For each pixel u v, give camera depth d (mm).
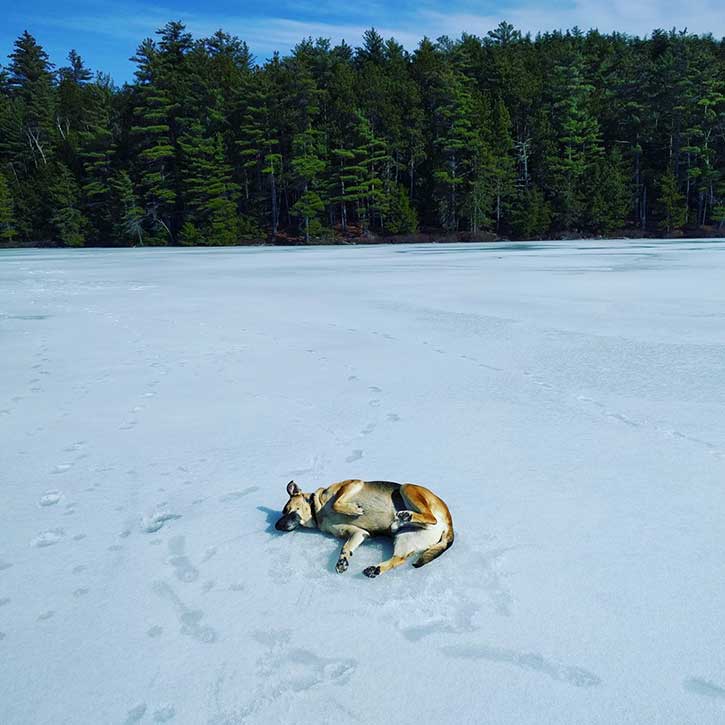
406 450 6312
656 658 3232
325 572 4094
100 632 3566
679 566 4105
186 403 8180
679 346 11016
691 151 73500
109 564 4312
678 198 72188
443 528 4062
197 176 76750
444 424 7113
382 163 79938
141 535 4723
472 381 8977
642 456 6027
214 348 11672
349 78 79250
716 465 5762
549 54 92062
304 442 6617
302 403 8047
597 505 5004
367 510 4270
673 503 5020
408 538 3971
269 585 3975
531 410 7570
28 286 24438
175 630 3564
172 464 6113
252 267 34094
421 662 3225
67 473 5961
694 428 6777
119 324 14703
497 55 88000
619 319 14047
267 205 84375
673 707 2904
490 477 5598
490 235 75562
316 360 10500
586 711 2887
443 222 79000
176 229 81812
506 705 2930
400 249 56062
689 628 3473
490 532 4582
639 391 8266
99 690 3107
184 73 84938
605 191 74625
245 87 75938
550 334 12398
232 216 77062
